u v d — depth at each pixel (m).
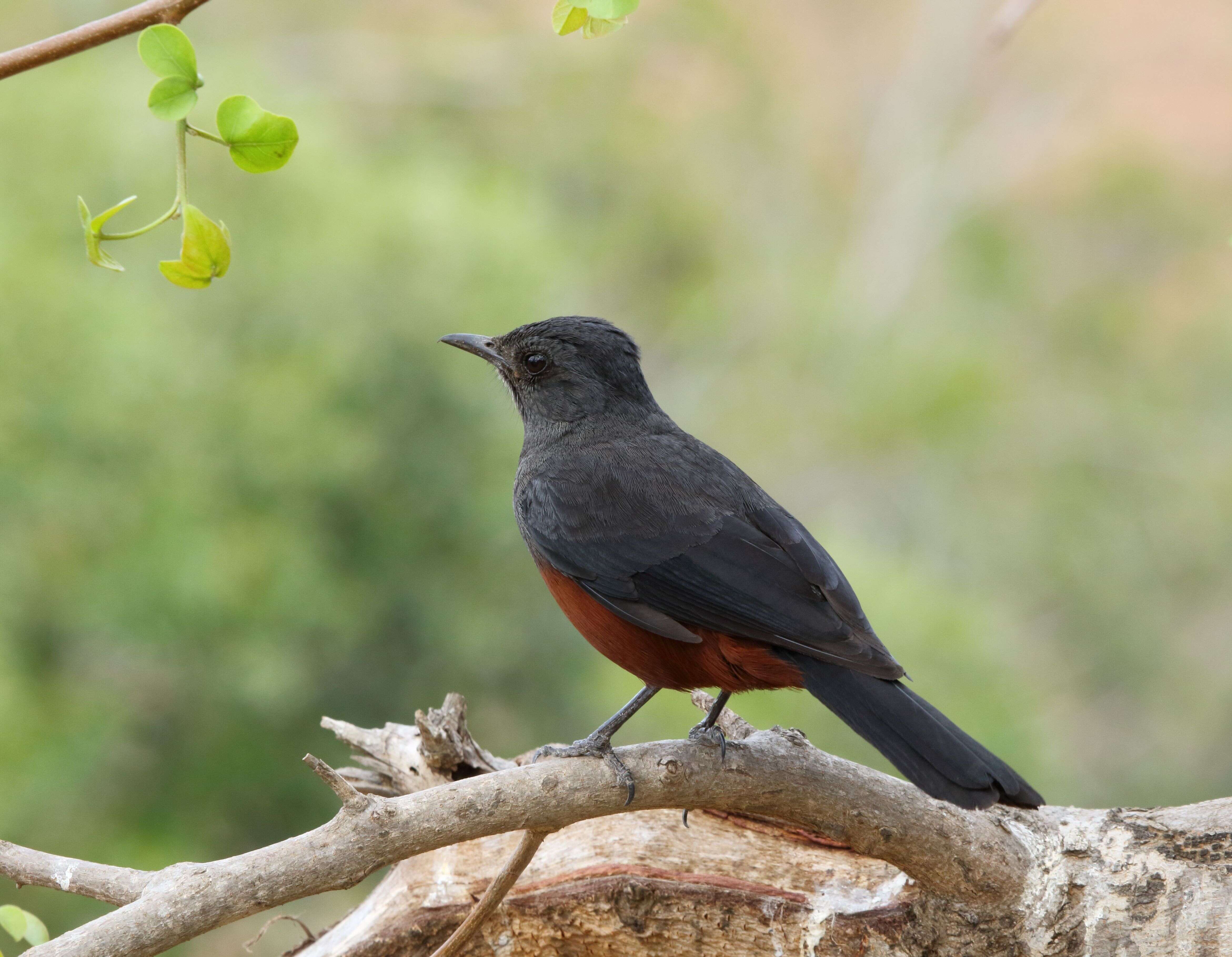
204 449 13.74
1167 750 22.56
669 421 6.93
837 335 25.52
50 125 14.59
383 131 23.73
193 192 14.54
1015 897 5.16
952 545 23.80
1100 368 26.59
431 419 14.62
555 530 6.15
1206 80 29.42
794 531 6.06
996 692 16.27
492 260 15.19
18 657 13.66
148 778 14.38
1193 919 4.98
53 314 13.47
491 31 26.14
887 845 5.05
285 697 13.94
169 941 4.11
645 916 5.55
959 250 27.83
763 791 5.00
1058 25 29.64
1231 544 23.67
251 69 16.08
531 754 6.16
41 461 13.32
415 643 14.72
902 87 29.27
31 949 4.02
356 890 15.12
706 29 27.02
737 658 5.62
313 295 14.27
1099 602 23.48
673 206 26.08
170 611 13.32
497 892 5.09
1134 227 28.28
